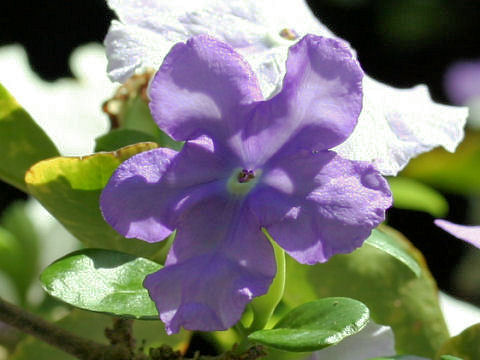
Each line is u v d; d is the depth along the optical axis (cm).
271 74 21
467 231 20
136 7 21
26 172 23
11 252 32
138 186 19
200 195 19
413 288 26
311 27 24
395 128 22
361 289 26
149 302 20
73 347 21
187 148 19
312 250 19
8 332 31
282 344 19
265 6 23
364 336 24
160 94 19
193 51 18
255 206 19
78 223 22
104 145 24
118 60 20
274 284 21
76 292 20
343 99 19
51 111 33
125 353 22
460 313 30
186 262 19
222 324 19
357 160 19
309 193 19
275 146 19
